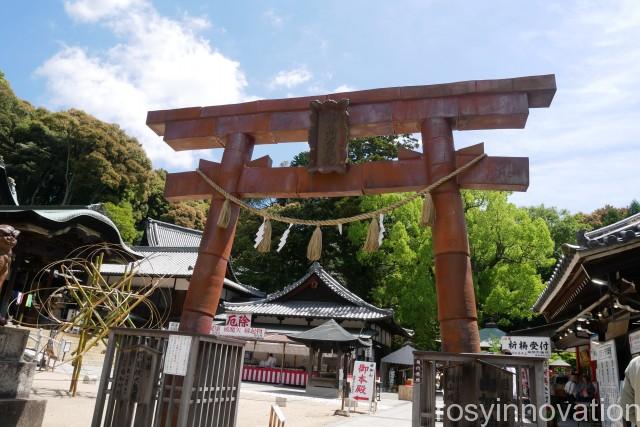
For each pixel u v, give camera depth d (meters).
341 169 5.98
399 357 27.20
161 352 5.51
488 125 6.08
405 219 30.59
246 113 6.89
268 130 6.70
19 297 14.16
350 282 36.31
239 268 41.06
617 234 6.36
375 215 5.86
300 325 28.47
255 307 29.14
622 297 7.21
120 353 5.67
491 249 28.06
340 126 6.15
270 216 6.30
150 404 5.30
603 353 8.29
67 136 44.47
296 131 6.65
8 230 5.09
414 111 6.07
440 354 4.64
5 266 5.07
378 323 29.02
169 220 52.91
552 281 8.91
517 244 28.11
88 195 46.59
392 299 31.08
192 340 5.29
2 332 5.14
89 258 15.29
